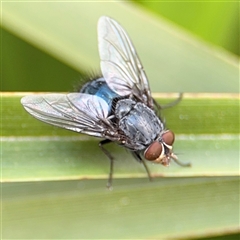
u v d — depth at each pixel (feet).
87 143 0.53
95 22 0.55
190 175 0.52
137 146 0.52
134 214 0.53
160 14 0.57
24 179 0.52
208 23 0.57
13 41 0.56
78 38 0.55
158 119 0.52
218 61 0.55
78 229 0.53
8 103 0.52
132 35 0.55
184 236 0.53
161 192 0.53
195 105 0.53
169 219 0.53
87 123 0.52
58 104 0.51
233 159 0.53
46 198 0.53
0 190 0.53
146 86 0.53
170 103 0.53
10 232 0.53
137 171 0.52
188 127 0.53
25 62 0.57
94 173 0.52
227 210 0.53
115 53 0.53
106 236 0.53
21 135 0.52
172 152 0.52
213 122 0.53
